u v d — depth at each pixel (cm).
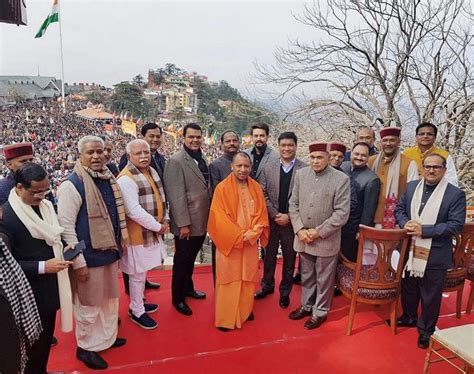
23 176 195
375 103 768
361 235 277
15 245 202
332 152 330
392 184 322
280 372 252
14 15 268
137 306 303
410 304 306
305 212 298
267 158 348
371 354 273
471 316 331
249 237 288
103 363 254
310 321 308
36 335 191
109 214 253
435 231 260
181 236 311
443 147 695
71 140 4069
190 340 288
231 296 299
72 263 211
